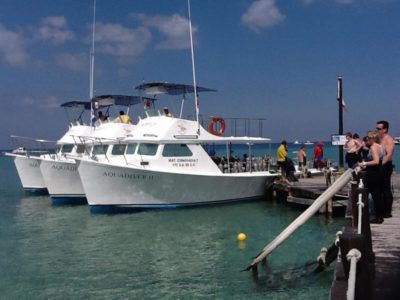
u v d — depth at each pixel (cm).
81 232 1631
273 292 962
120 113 2516
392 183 2120
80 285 1045
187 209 2034
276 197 2259
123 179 1938
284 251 1277
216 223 1734
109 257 1283
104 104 2641
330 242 1370
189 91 2305
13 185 3675
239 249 1338
